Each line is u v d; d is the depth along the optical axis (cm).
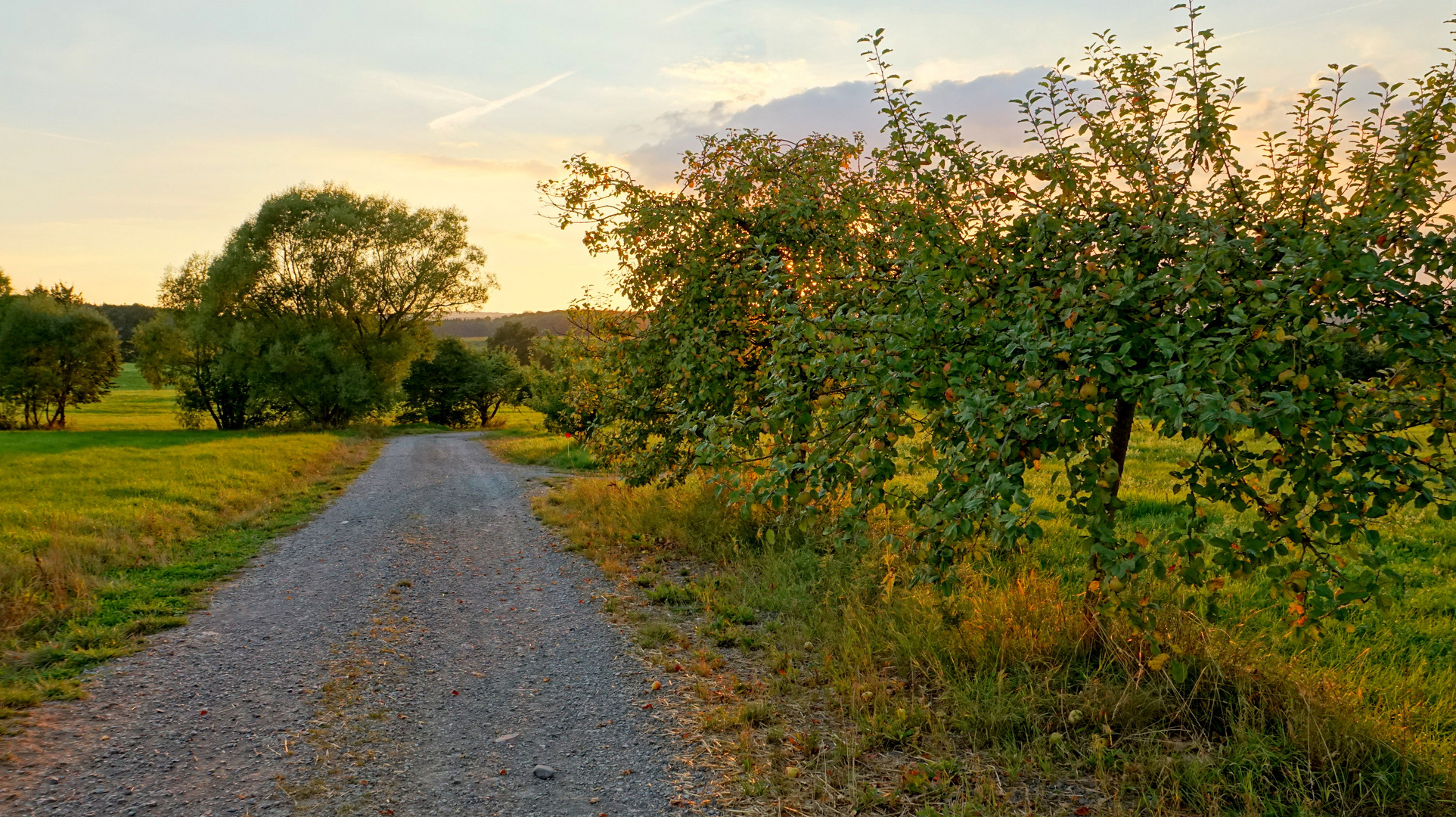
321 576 938
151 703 534
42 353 5366
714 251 785
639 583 875
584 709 537
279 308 4772
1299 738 414
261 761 452
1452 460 339
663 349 860
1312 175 390
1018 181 464
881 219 571
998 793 401
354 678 594
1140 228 400
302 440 3198
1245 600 643
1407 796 373
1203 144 411
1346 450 345
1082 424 355
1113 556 351
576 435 1148
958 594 648
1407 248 360
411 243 4853
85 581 817
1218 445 383
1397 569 763
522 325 10800
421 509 1502
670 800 410
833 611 685
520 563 1016
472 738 492
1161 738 441
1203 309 341
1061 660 536
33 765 434
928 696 522
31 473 1770
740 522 1019
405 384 6506
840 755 450
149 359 4872
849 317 442
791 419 464
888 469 389
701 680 582
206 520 1260
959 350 401
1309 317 332
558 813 398
